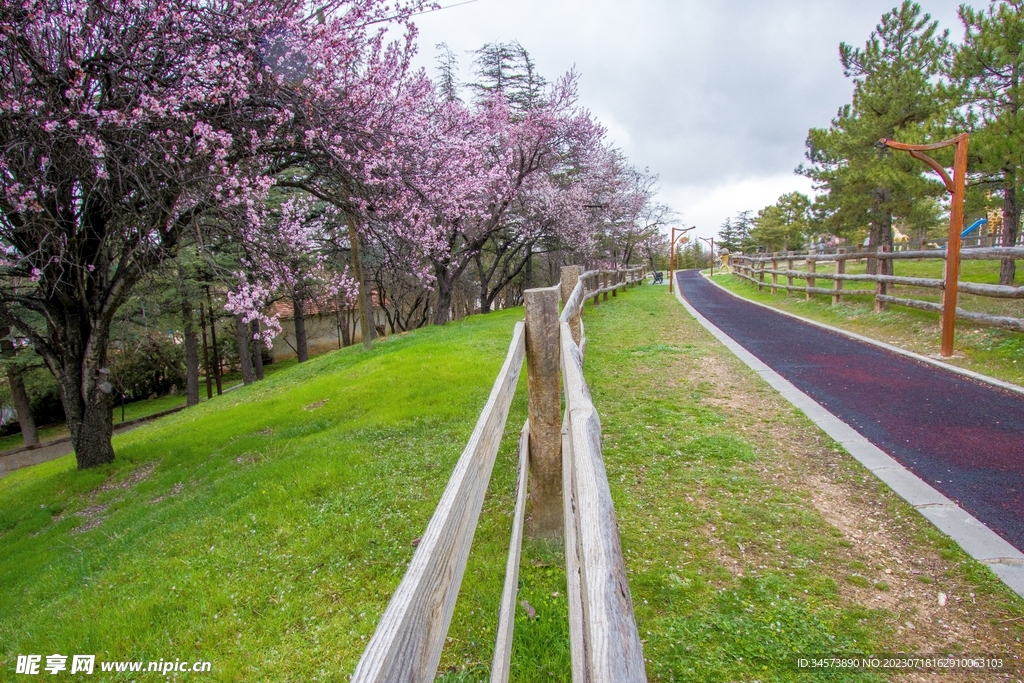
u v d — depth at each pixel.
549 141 15.52
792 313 11.65
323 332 31.08
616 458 4.16
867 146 13.66
